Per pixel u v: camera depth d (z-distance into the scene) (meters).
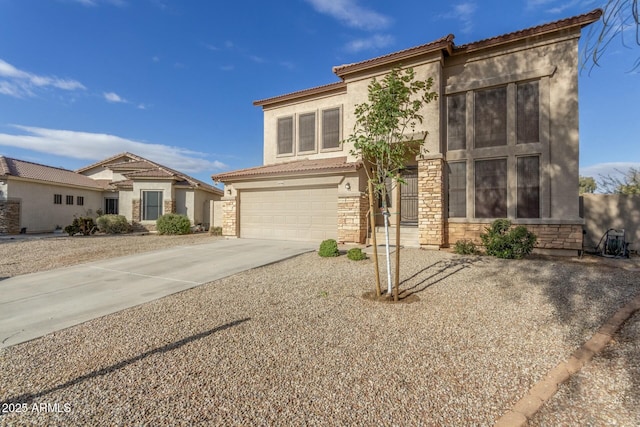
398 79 5.73
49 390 3.08
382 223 14.58
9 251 12.82
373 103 6.36
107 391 3.06
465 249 10.62
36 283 7.66
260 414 2.69
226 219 16.25
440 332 4.43
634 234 11.11
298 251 11.45
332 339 4.24
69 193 24.77
